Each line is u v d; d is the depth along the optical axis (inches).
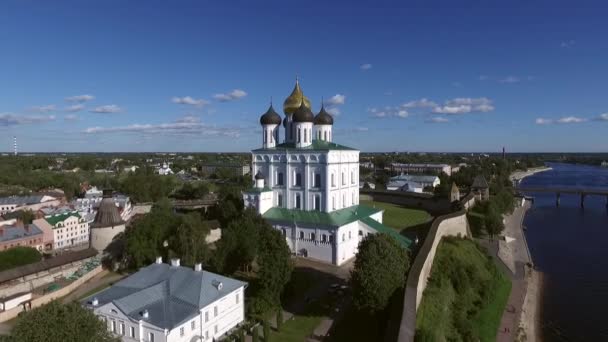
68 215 5925.2
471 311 3088.1
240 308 2529.5
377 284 2353.6
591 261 4795.8
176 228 3489.2
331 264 3622.0
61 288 3198.8
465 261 3747.5
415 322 2358.5
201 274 2481.5
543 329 3127.5
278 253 2657.5
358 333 2429.9
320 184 4008.4
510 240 5487.2
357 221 3956.7
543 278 4222.4
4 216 5974.4
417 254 3100.4
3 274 3235.7
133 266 3700.8
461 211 4830.2
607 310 3454.7
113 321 2171.5
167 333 2015.3
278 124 4640.8
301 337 2378.2
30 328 1517.0
